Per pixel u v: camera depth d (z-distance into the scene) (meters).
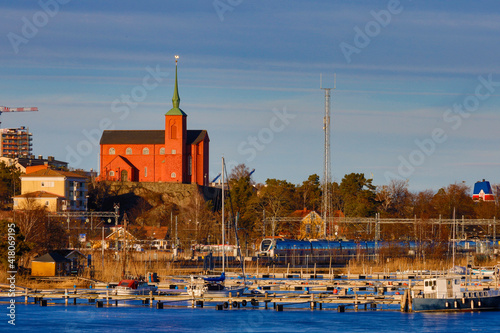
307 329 174.00
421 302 194.88
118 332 171.50
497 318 186.88
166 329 174.75
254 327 176.50
